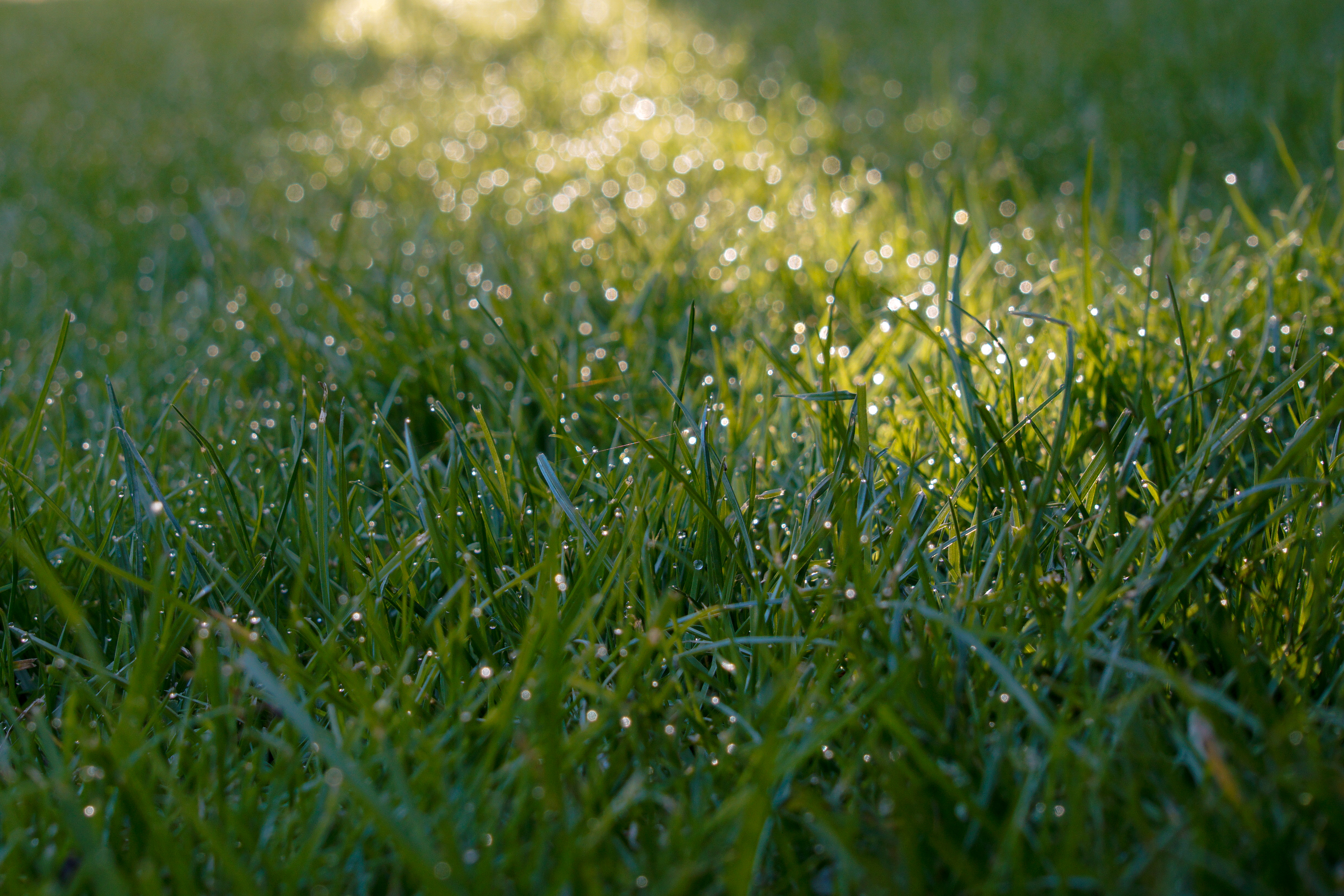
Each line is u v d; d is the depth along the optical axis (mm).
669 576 612
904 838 534
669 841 544
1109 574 580
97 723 586
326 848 559
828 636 584
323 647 573
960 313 692
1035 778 546
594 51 2078
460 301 789
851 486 601
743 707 570
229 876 548
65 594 560
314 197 1231
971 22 2072
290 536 635
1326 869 535
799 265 803
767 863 552
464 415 715
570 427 689
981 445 630
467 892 538
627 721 570
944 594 600
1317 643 582
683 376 624
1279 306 706
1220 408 624
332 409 709
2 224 1143
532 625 575
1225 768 540
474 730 568
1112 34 1806
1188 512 590
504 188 1175
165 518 624
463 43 2359
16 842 544
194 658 604
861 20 2211
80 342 790
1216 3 1926
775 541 615
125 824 562
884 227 904
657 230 924
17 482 627
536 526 622
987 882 532
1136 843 549
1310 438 573
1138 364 681
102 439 708
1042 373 660
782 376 683
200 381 744
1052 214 940
